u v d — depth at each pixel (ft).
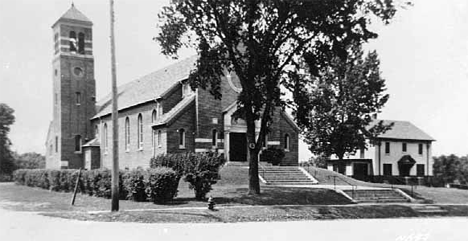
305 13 92.63
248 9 98.02
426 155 252.83
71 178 128.06
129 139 185.16
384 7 92.58
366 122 188.24
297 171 146.51
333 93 189.57
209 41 102.89
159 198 93.04
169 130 148.87
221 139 155.43
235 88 159.94
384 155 239.09
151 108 167.43
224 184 123.95
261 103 101.40
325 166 255.29
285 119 172.86
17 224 71.05
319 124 188.14
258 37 100.89
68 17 219.61
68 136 217.77
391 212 95.14
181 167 100.07
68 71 219.41
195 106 153.89
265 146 163.22
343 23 93.56
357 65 187.42
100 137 213.87
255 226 72.84
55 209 89.76
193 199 98.02
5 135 256.52
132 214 77.97
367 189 120.16
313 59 101.40
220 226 71.77
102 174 109.81
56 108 223.10
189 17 97.50
